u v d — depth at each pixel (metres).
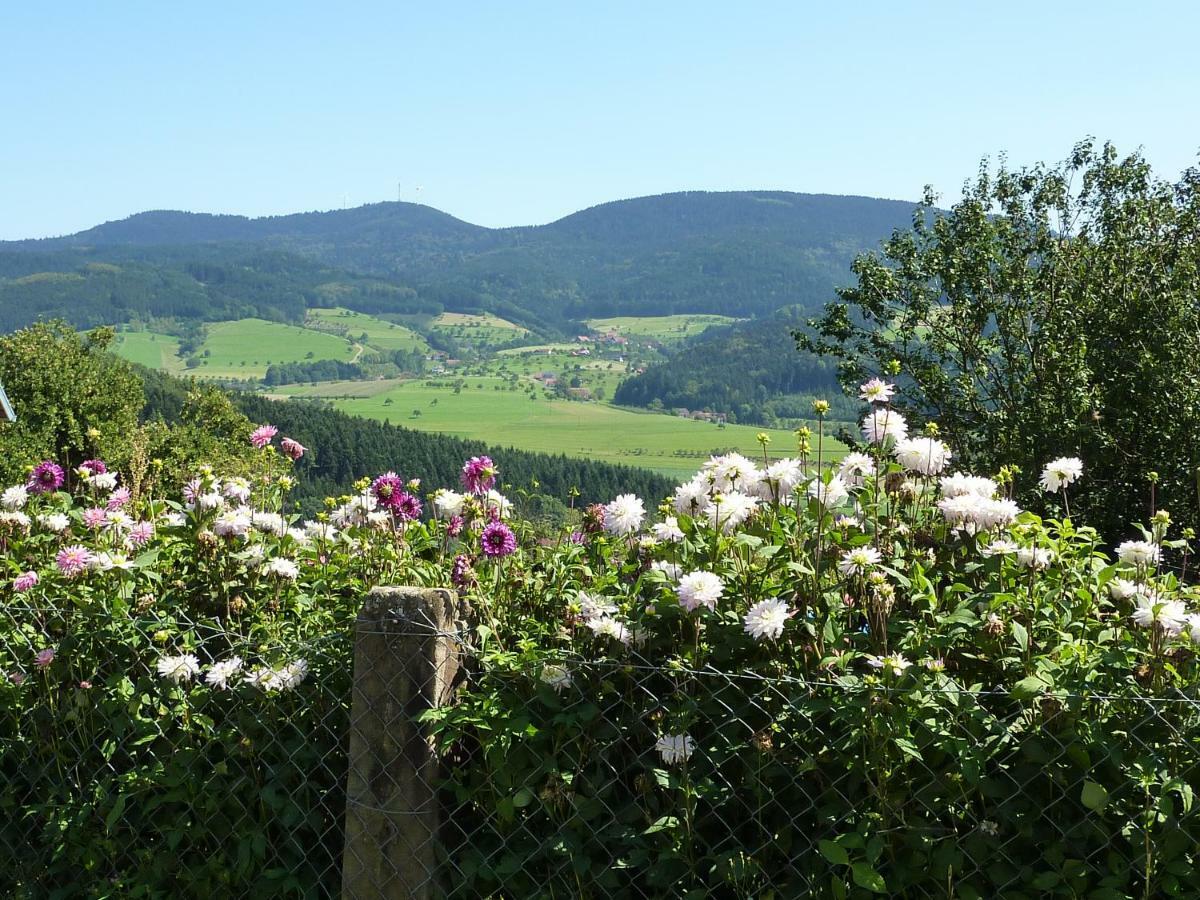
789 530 3.29
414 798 2.86
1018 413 23.73
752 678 2.77
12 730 3.57
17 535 4.08
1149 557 3.08
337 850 3.10
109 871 3.39
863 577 2.90
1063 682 2.55
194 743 3.26
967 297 27.25
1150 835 2.41
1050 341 24.58
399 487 3.95
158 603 3.53
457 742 2.96
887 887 2.55
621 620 2.95
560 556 3.51
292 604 3.65
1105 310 24.80
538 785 2.83
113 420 40.72
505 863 2.85
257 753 3.18
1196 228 25.80
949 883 2.49
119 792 3.36
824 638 2.77
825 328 28.39
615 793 2.83
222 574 3.61
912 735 2.54
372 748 2.88
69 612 3.57
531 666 2.84
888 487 3.44
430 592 2.89
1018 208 28.28
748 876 2.64
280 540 3.79
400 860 2.86
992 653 2.77
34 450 34.91
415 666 2.86
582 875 2.79
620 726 2.82
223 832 3.20
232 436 50.62
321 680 3.15
